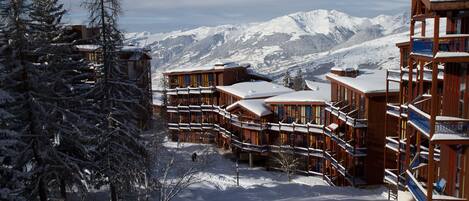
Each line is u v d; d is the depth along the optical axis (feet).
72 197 110.11
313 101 155.74
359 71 161.38
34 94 84.48
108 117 92.63
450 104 63.46
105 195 112.98
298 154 158.71
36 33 88.58
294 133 161.27
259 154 173.37
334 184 142.61
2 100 68.13
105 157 93.71
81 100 95.96
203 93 214.48
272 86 202.80
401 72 94.32
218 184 138.51
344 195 116.98
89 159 98.27
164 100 223.30
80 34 160.66
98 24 90.07
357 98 132.36
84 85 109.70
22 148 85.15
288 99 163.32
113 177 93.20
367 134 126.21
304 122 160.97
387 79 109.40
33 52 85.35
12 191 71.61
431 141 56.54
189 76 222.07
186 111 217.15
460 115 62.13
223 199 118.01
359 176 132.16
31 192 86.38
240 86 200.95
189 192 119.55
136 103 97.91
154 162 110.63
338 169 136.56
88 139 94.53
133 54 181.27
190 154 177.88
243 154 182.09
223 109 199.00
